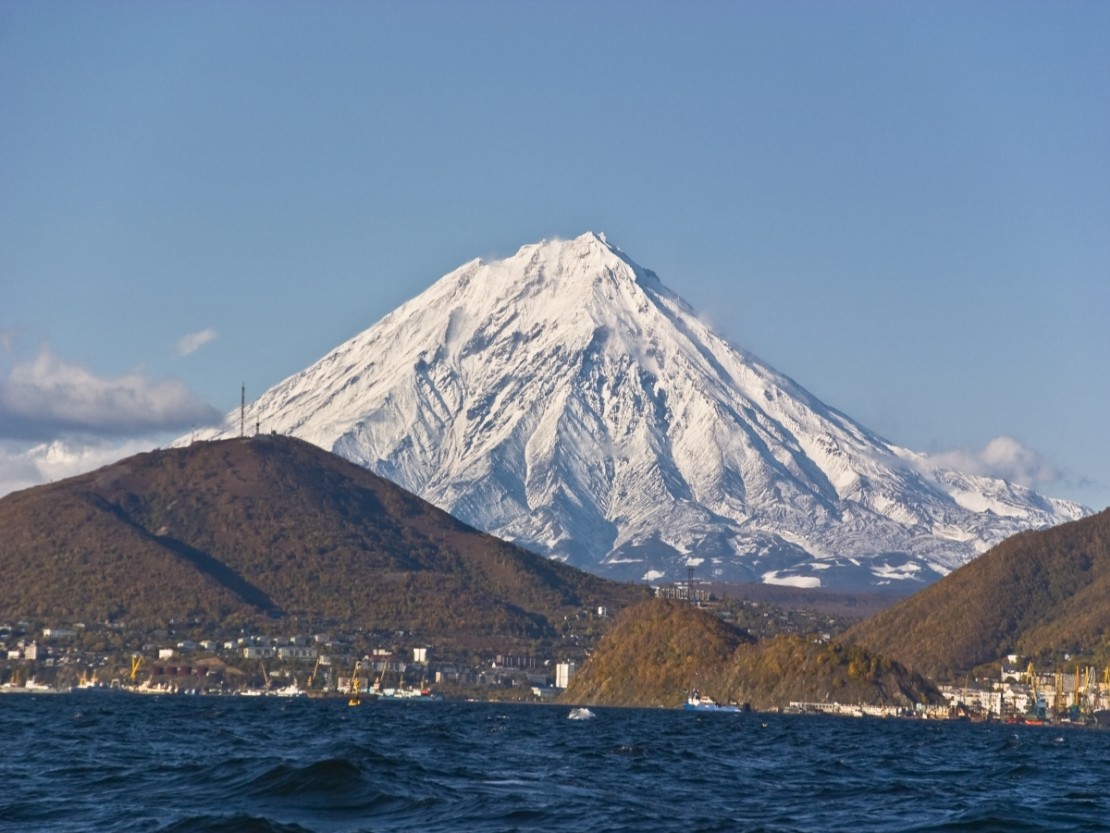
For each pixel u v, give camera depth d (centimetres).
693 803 13575
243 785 12825
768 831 11244
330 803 11869
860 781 17312
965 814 12788
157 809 11450
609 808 12262
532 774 15875
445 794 12581
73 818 10994
